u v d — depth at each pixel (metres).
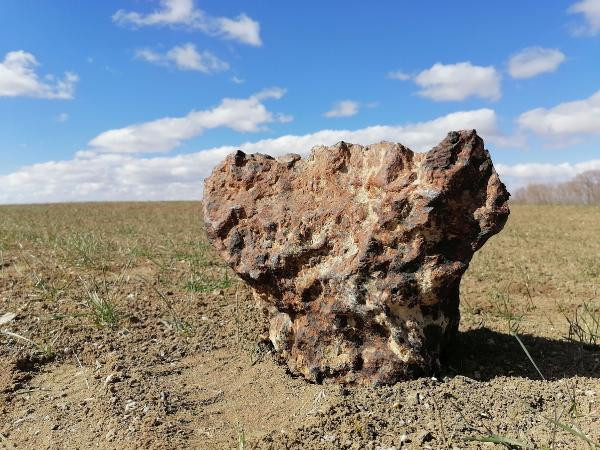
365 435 0.35
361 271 0.42
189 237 1.47
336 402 0.39
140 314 0.63
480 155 0.43
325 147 0.49
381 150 0.46
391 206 0.43
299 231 0.46
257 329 0.57
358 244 0.44
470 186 0.42
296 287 0.46
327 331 0.45
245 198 0.50
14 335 0.53
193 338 0.56
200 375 0.48
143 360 0.51
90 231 1.64
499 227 0.42
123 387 0.44
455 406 0.39
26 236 1.31
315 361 0.45
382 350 0.43
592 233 1.77
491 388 0.42
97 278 0.79
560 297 0.79
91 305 0.64
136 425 0.38
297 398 0.42
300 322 0.47
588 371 0.46
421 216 0.41
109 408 0.41
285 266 0.46
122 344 0.55
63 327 0.58
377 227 0.43
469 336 0.57
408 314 0.43
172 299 0.69
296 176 0.49
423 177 0.42
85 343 0.55
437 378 0.44
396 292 0.42
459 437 0.35
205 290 0.73
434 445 0.34
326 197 0.47
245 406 0.41
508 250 1.31
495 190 0.42
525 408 0.39
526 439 0.35
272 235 0.48
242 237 0.49
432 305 0.43
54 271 0.82
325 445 0.34
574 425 0.36
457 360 0.49
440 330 0.45
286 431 0.36
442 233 0.42
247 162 0.51
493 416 0.38
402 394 0.41
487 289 0.84
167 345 0.54
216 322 0.61
